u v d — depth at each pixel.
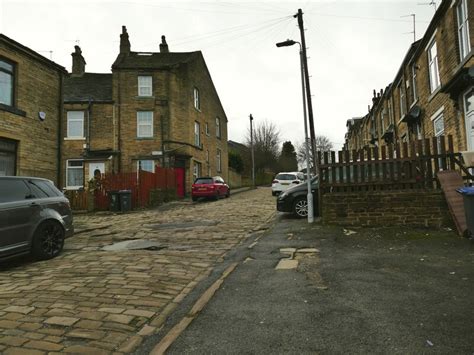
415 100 17.22
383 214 9.64
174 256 7.63
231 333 3.84
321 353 3.38
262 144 61.28
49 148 15.11
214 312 4.44
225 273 6.17
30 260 7.71
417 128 17.12
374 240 8.23
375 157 9.97
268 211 15.73
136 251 8.29
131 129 25.98
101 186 19.14
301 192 12.35
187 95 27.27
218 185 23.66
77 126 25.94
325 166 10.38
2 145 13.02
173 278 5.98
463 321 3.94
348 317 4.14
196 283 5.77
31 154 14.09
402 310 4.29
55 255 7.97
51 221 7.95
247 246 8.44
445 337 3.59
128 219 15.08
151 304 4.77
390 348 3.42
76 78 28.72
